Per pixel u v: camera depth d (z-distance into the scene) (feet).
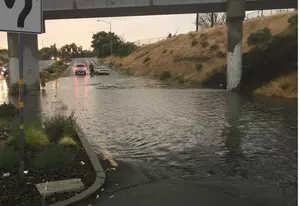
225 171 23.48
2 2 16.74
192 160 26.37
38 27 17.84
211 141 32.83
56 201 17.34
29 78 97.40
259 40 124.06
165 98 74.02
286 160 25.93
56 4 94.63
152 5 92.73
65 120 34.22
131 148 30.53
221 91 90.07
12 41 95.25
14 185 19.15
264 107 56.54
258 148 29.78
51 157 21.47
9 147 25.16
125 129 39.55
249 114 49.39
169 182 21.08
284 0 89.30
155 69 170.50
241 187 20.17
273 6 97.76
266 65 94.32
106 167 24.39
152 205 17.38
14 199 17.33
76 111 55.11
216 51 143.43
